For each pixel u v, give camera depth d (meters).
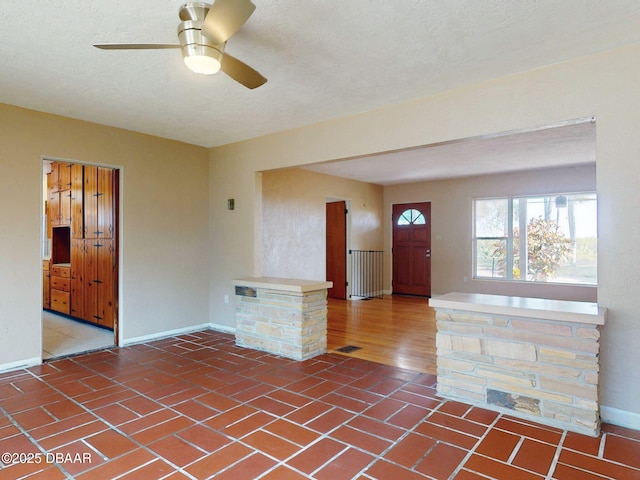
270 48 2.51
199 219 5.09
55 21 2.18
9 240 3.55
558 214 6.56
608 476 1.98
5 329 3.52
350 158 3.91
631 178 2.49
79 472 2.00
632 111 2.48
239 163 4.83
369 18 2.17
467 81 3.04
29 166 3.66
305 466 2.06
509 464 2.09
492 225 7.22
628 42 2.45
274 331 4.07
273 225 6.06
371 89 3.18
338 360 3.87
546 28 2.28
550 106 2.77
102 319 5.13
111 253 4.91
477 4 2.04
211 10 1.82
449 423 2.55
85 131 4.02
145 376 3.40
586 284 6.25
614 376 2.55
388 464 2.09
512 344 2.67
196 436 2.38
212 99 3.39
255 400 2.91
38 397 2.95
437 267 7.79
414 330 5.12
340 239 7.75
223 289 5.02
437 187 7.79
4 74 2.88
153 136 4.59
